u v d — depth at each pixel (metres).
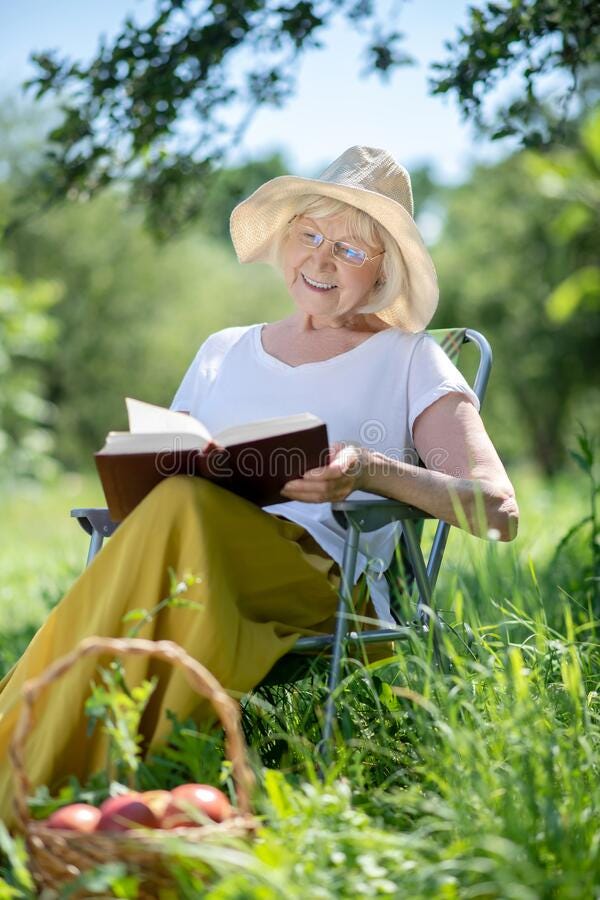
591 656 3.57
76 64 6.07
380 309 3.80
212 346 4.08
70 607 2.96
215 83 6.19
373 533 3.61
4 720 2.88
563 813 2.47
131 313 34.25
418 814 2.70
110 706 2.78
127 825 2.35
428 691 2.86
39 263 32.47
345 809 2.52
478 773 2.56
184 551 2.92
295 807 2.50
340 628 3.08
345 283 3.72
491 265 26.97
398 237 3.69
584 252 16.38
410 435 3.73
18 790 2.35
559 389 26.70
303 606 3.29
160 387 34.62
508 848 2.27
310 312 3.78
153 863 2.26
